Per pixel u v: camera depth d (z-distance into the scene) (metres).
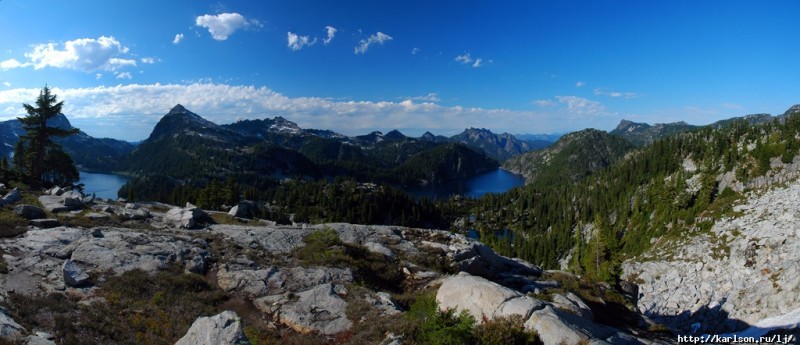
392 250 33.81
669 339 23.59
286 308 20.52
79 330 15.74
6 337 13.37
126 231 29.44
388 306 20.73
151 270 23.28
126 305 19.09
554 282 31.53
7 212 30.23
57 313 16.72
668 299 72.94
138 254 24.86
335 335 18.23
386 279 27.55
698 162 157.50
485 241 102.50
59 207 34.28
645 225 127.06
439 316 16.56
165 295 20.78
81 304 18.25
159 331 17.14
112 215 35.09
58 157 85.06
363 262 28.62
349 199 190.12
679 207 120.19
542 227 194.88
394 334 16.56
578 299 24.27
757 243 74.38
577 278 33.66
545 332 16.02
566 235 156.50
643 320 26.47
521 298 18.17
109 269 22.44
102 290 20.22
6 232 25.73
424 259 32.19
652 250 102.94
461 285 20.00
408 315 18.42
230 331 13.09
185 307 19.95
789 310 55.53
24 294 18.55
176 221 36.00
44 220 28.91
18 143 89.38
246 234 33.56
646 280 83.50
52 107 65.25
